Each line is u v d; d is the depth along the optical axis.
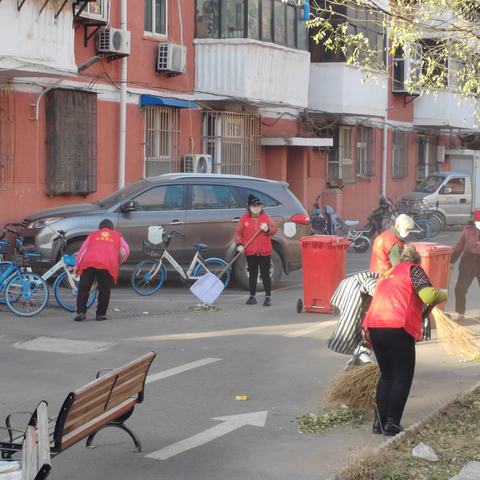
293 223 17.11
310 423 8.07
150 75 21.70
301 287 17.58
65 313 13.88
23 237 15.97
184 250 16.56
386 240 11.01
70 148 19.17
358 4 11.73
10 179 17.83
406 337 7.64
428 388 9.48
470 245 13.34
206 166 22.91
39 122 18.48
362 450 7.09
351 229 25.70
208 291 14.48
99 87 20.06
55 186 18.81
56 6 16.78
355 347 9.38
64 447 6.11
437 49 12.47
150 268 16.03
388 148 34.31
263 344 11.73
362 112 28.91
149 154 21.84
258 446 7.50
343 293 9.42
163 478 6.70
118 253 13.37
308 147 28.62
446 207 32.34
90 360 10.69
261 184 17.27
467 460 7.13
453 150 39.69
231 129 24.56
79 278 13.39
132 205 16.28
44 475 5.14
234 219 16.81
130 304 14.89
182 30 22.77
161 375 9.96
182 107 22.55
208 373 10.09
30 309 13.66
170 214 16.47
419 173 37.47
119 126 20.69
